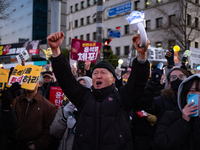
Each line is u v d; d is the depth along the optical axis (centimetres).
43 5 4172
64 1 4131
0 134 247
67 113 231
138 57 160
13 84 228
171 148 157
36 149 254
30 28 4075
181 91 166
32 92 267
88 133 171
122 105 179
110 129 170
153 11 2283
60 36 173
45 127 267
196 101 148
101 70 191
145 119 228
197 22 1783
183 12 1673
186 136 153
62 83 182
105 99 181
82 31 3250
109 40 726
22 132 253
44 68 457
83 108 185
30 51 1561
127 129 172
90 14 3125
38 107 264
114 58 2300
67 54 2594
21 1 4281
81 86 201
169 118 179
